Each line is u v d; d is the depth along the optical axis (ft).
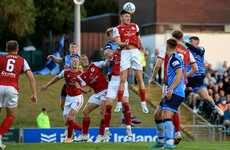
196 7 340.39
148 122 224.12
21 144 106.22
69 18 517.96
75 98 131.75
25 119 216.33
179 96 89.25
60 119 220.64
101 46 303.07
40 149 91.81
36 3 515.09
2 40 330.75
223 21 349.41
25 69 95.50
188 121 238.07
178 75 87.10
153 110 243.40
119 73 113.29
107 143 109.70
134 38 106.01
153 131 178.19
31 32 427.33
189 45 122.62
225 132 214.07
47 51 340.18
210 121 236.43
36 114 222.69
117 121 220.64
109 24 401.70
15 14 322.14
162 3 327.88
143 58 277.85
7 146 99.76
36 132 168.96
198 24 336.90
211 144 111.86
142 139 176.96
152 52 319.88
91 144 105.50
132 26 106.32
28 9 347.56
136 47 106.73
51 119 219.00
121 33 105.29
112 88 113.60
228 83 244.22
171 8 330.95
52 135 169.89
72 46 131.85
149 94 257.34
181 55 99.09
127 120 110.93
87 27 450.30
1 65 93.30
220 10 348.38
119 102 106.83
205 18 343.67
